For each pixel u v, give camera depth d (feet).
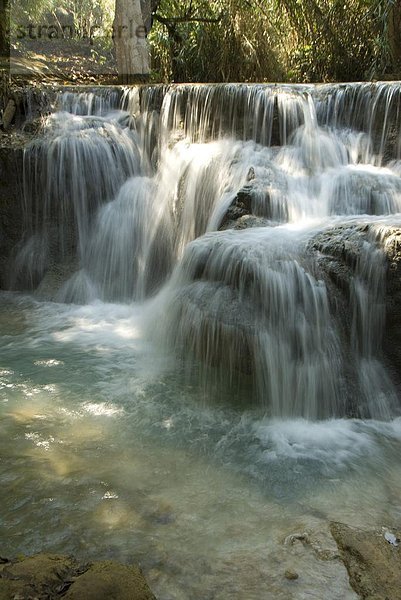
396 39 32.89
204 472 11.78
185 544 9.51
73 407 14.37
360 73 35.04
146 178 25.68
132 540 9.56
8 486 10.96
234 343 15.26
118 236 24.56
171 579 8.70
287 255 16.10
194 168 24.21
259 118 25.57
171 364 17.10
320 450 12.89
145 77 37.73
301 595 8.45
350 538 9.78
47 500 10.57
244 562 9.11
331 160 24.29
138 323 20.75
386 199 20.89
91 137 25.22
